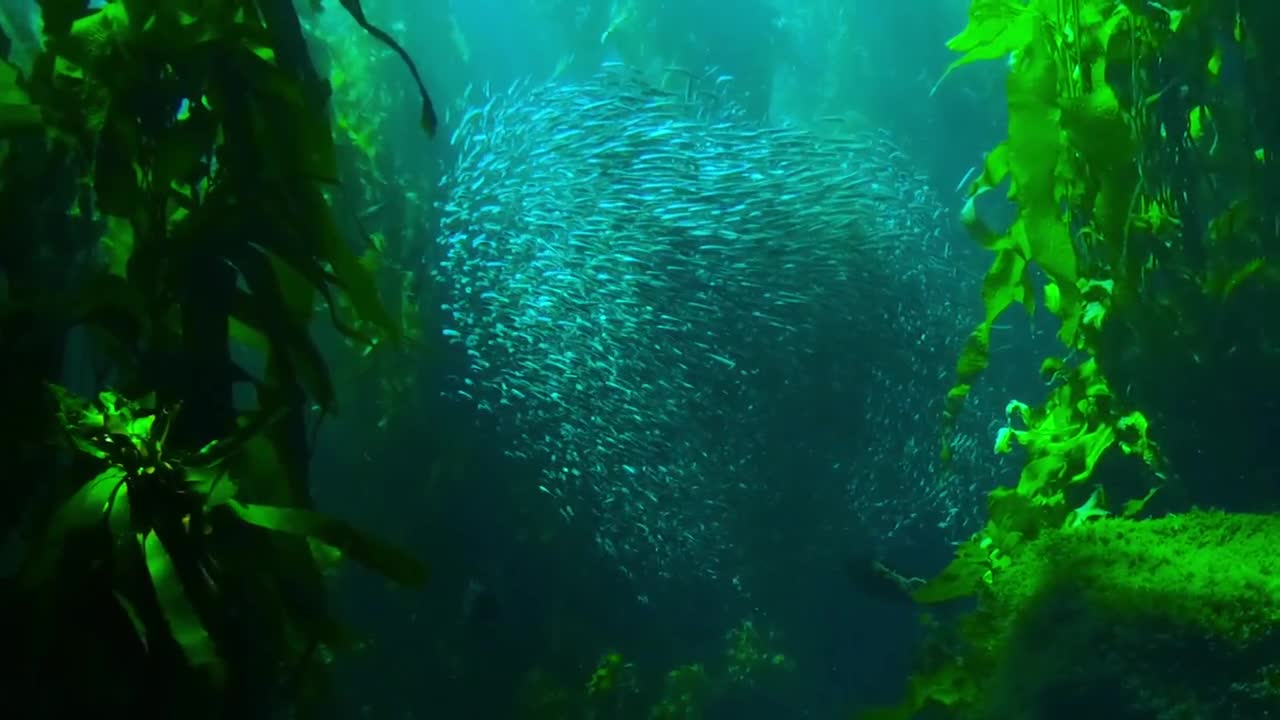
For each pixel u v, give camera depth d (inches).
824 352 413.4
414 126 298.2
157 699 64.9
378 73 291.6
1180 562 70.8
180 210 84.3
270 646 72.5
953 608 233.5
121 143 76.2
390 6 384.5
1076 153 95.7
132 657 64.8
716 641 405.4
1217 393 93.1
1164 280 94.6
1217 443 92.9
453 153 370.0
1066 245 92.7
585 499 378.6
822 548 410.9
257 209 77.5
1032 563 80.6
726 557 410.9
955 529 410.9
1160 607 64.4
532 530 369.1
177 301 75.9
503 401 347.3
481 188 353.1
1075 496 98.7
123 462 68.1
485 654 331.0
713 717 383.6
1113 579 69.7
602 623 387.5
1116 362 95.7
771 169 416.5
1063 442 97.8
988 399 421.7
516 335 353.7
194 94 78.2
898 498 416.2
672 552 399.2
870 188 442.3
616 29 521.0
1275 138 97.3
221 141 83.2
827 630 409.7
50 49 78.7
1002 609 78.0
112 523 66.4
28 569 65.1
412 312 281.0
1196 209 95.9
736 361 404.5
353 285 82.7
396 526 302.0
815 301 414.6
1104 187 92.2
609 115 384.8
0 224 77.4
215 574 69.3
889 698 394.6
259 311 78.2
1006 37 101.8
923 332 424.2
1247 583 64.7
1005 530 95.6
